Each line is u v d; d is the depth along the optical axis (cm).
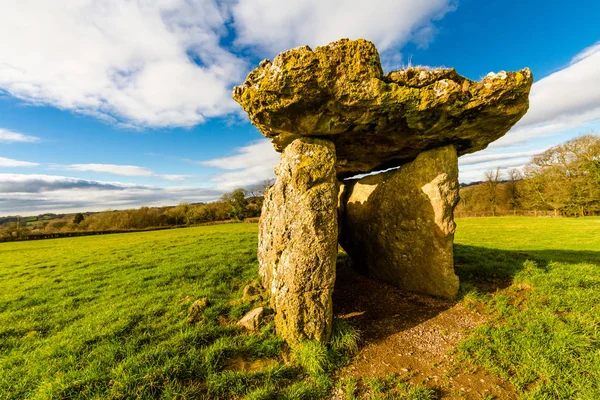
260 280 707
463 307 593
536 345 441
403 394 370
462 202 4972
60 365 420
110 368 399
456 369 417
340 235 906
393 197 696
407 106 471
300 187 495
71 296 774
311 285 468
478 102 476
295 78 430
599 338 443
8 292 863
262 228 705
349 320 569
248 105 489
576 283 634
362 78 436
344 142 611
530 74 462
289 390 375
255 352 446
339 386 387
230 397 366
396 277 714
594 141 3109
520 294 629
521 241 1585
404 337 503
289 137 570
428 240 633
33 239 3328
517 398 360
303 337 461
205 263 980
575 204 3219
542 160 3659
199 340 468
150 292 743
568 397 350
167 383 373
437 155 621
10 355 477
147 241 1967
